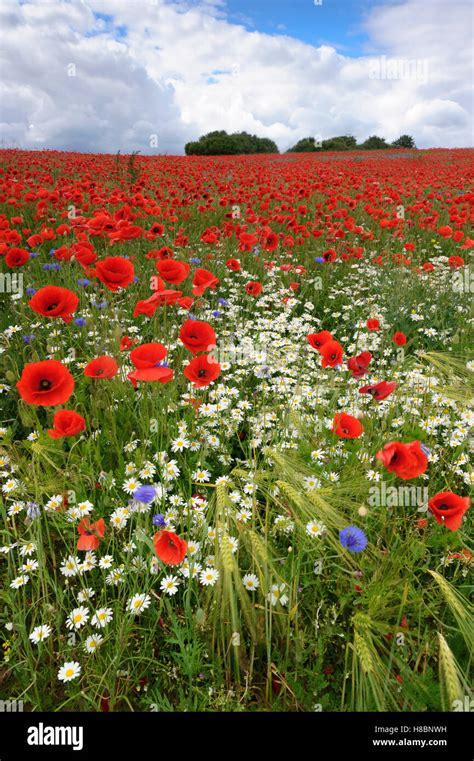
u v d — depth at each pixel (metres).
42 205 7.59
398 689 1.87
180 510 2.69
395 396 3.54
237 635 1.81
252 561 2.26
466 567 2.46
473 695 1.89
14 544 2.43
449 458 3.19
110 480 2.70
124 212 5.90
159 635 2.27
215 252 6.91
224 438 3.33
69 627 2.15
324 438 3.13
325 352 2.76
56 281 5.42
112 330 3.93
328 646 2.24
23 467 2.75
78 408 3.31
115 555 2.54
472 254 7.36
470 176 15.94
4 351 4.04
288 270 6.32
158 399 3.21
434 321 5.22
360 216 10.10
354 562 2.10
